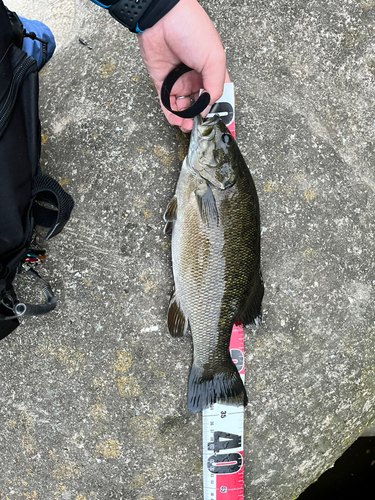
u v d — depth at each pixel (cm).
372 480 80
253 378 65
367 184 67
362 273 67
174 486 65
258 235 60
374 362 67
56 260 65
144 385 64
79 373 65
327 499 79
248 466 65
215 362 61
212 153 58
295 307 65
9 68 52
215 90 58
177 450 64
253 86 66
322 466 67
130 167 65
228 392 61
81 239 65
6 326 59
